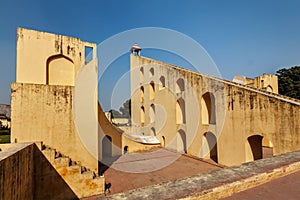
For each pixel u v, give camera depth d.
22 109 8.59
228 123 12.54
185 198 2.25
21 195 6.25
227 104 12.66
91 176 8.84
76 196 8.48
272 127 9.70
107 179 10.98
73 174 8.53
